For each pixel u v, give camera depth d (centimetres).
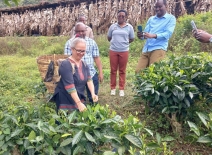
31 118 298
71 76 335
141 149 243
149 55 499
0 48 1300
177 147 346
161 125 385
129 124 260
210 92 374
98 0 1641
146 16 1480
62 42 1292
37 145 256
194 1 1389
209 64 361
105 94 567
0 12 2070
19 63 973
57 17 1800
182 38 1015
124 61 529
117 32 519
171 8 1430
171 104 360
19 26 1981
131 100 502
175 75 350
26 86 643
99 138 251
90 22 1650
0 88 626
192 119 377
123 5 1528
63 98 353
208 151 337
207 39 358
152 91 342
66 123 264
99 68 484
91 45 459
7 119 277
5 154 253
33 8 1922
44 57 452
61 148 255
